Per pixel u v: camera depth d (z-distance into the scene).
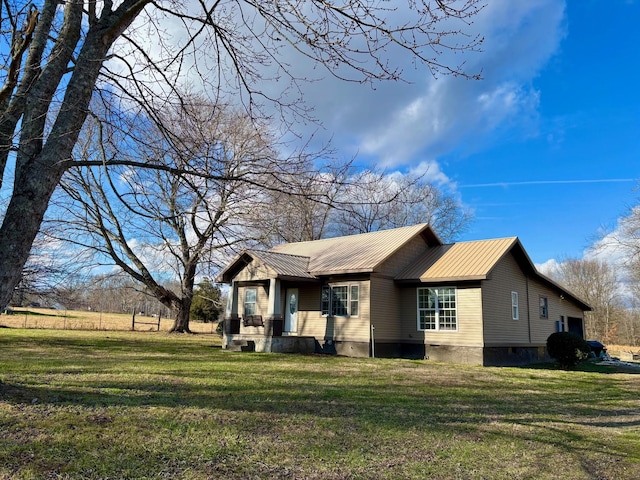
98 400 6.39
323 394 8.31
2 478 3.65
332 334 18.88
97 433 4.88
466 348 17.06
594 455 5.39
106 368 10.15
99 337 21.81
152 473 3.99
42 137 5.73
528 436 6.10
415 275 18.42
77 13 6.15
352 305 18.53
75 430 4.91
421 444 5.42
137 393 7.22
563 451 5.48
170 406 6.39
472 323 17.08
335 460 4.66
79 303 23.48
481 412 7.59
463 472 4.56
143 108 6.50
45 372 9.05
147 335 25.75
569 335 17.80
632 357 28.00
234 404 6.84
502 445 5.58
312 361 14.70
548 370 16.44
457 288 17.64
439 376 12.21
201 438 5.04
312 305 19.98
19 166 5.62
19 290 18.39
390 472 4.43
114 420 5.43
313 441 5.23
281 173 5.72
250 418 6.04
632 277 34.12
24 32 5.88
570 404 9.16
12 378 7.90
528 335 19.98
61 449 4.36
